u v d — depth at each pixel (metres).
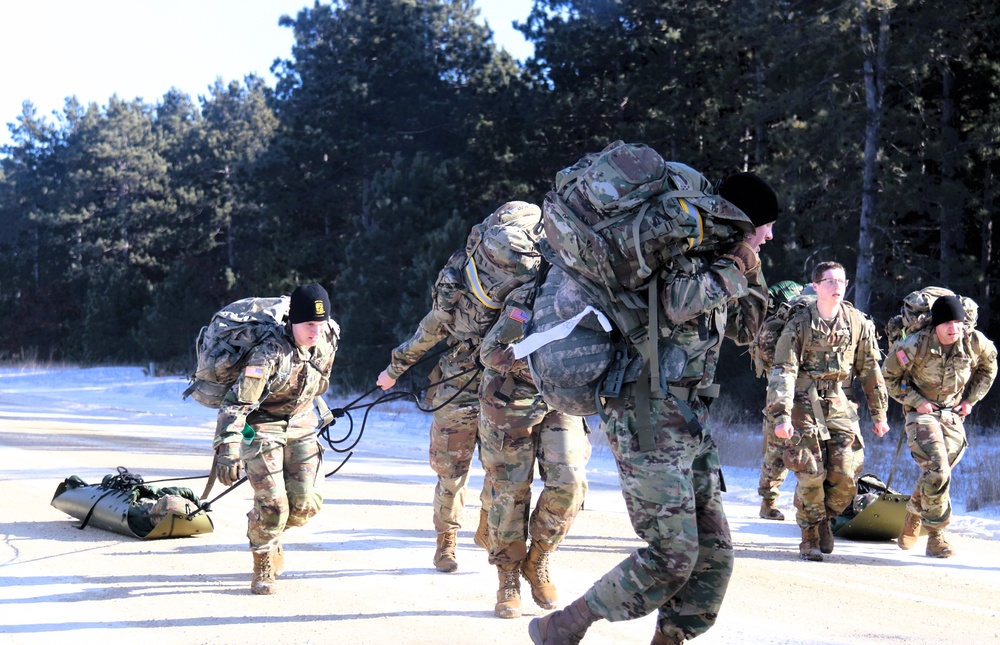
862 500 7.84
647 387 3.77
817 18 19.22
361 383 24.33
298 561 6.65
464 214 27.09
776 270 19.27
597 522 8.16
